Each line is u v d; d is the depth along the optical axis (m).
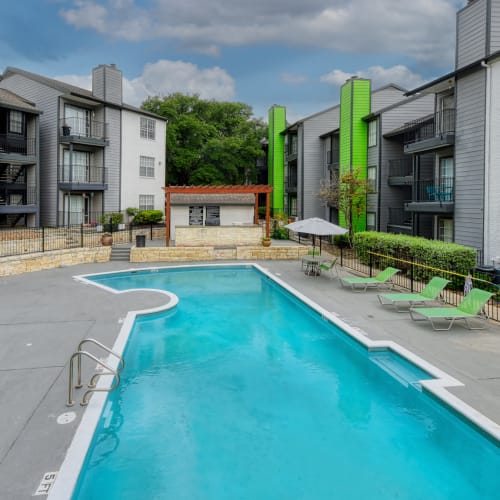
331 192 26.06
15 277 16.55
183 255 21.94
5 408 6.18
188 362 9.06
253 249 22.53
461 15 17.30
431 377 7.52
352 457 5.70
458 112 17.48
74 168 27.89
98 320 10.87
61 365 7.84
